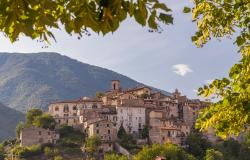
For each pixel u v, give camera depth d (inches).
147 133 7623.0
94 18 339.3
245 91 605.9
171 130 7436.0
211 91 650.2
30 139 7268.7
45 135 7327.8
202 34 686.5
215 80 645.9
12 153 6830.7
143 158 6299.2
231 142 7204.7
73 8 339.6
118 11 337.1
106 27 340.2
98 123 7352.4
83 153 6983.3
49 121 7824.8
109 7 335.3
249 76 612.4
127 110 7864.2
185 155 6525.6
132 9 337.1
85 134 7564.0
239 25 659.4
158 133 7431.1
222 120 621.9
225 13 660.7
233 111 614.2
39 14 339.3
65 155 6909.5
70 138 7411.4
